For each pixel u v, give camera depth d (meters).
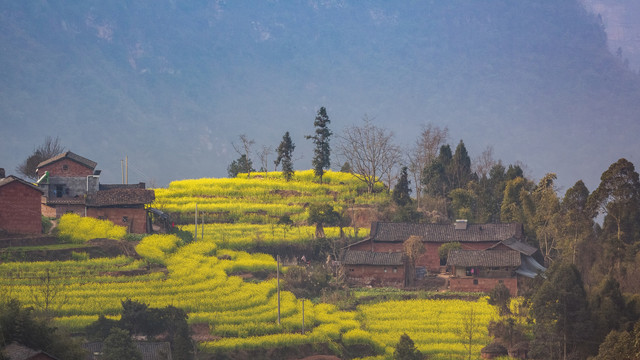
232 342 68.69
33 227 87.94
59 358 49.12
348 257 94.38
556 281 71.12
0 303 52.91
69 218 93.00
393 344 73.12
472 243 100.06
